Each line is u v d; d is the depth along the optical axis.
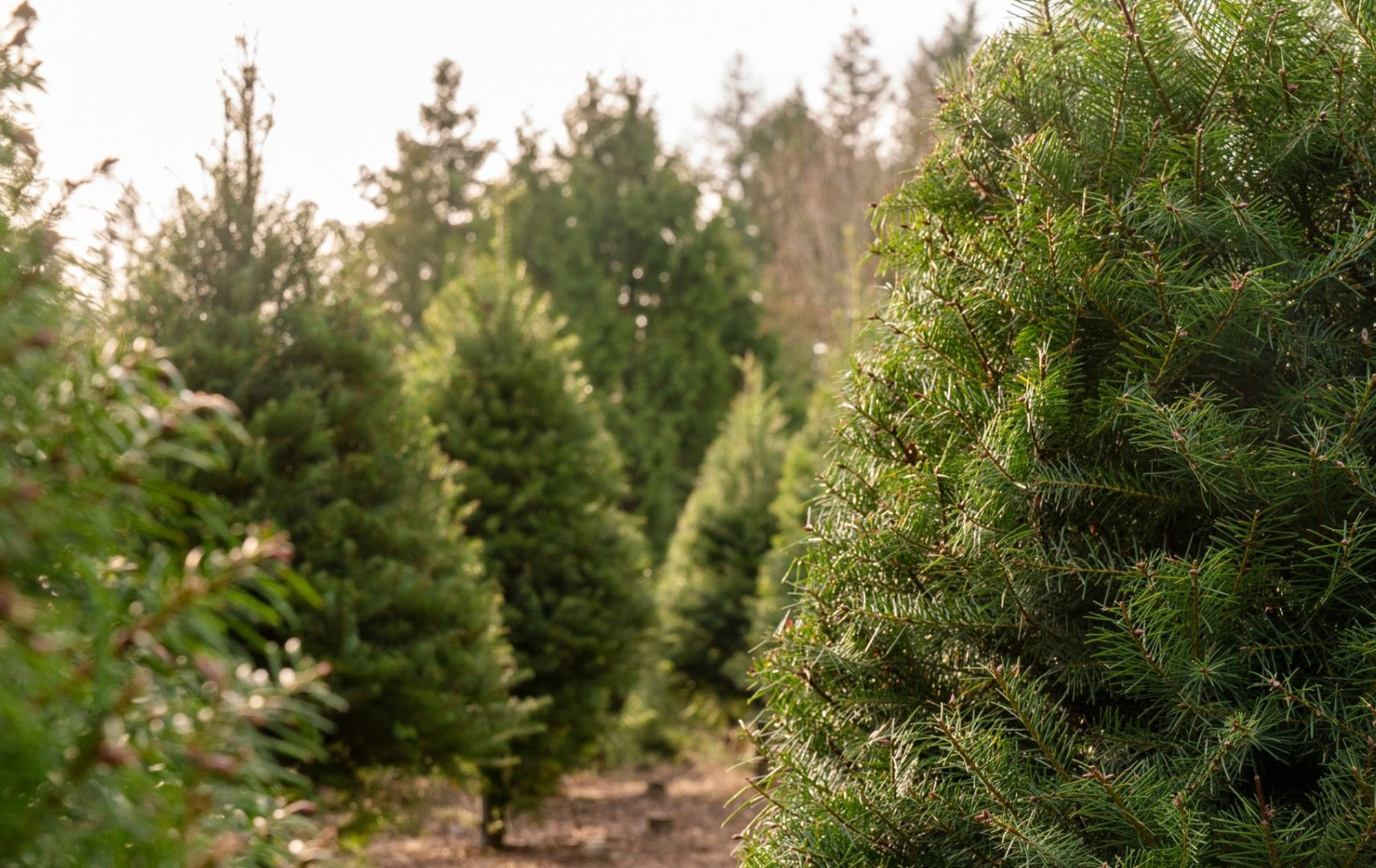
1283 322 2.10
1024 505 2.25
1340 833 1.86
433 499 6.86
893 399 2.61
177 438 1.01
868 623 2.41
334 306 6.71
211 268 6.41
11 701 0.75
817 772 2.37
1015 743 2.23
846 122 32.28
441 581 6.49
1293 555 2.08
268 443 6.02
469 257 11.31
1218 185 2.25
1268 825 1.86
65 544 0.92
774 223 29.89
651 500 20.02
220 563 0.89
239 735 0.90
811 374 25.56
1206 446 2.02
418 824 7.11
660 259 23.73
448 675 6.47
